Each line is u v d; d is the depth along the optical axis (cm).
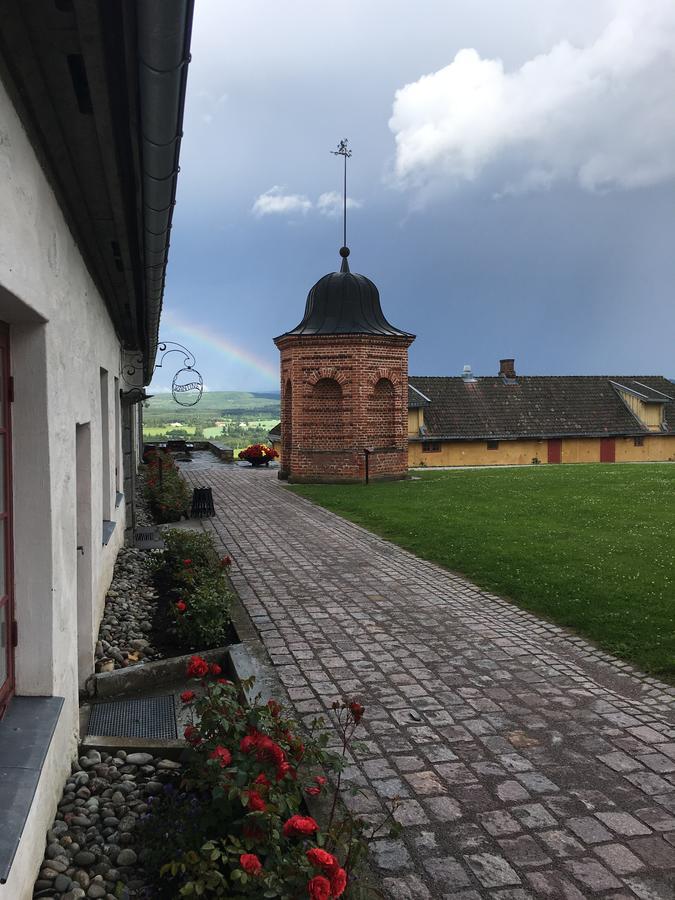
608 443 5006
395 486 2259
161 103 288
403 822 401
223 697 373
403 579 1016
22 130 313
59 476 394
